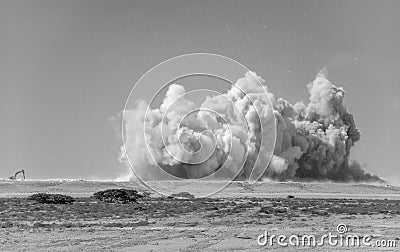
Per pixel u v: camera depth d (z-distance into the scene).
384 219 44.81
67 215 46.34
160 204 56.44
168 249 27.59
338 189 101.88
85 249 27.59
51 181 95.56
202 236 32.69
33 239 31.31
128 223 39.72
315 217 46.12
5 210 50.84
